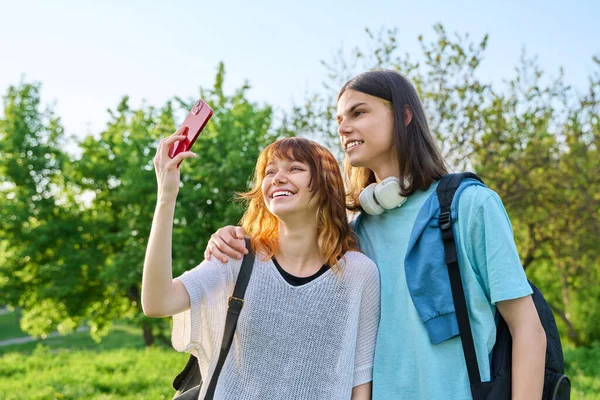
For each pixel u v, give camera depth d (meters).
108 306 23.05
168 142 2.22
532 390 2.03
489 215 2.14
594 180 15.58
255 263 2.41
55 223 20.98
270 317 2.31
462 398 2.06
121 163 21.45
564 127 15.74
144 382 8.55
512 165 15.49
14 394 7.72
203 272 2.31
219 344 2.30
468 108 14.03
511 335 2.13
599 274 18.36
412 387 2.16
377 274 2.37
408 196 2.33
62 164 22.00
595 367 12.17
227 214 15.85
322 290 2.36
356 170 2.66
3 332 42.22
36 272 21.97
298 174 2.39
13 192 22.02
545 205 15.93
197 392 2.32
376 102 2.38
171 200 2.19
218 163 17.06
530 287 2.10
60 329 23.95
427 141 2.39
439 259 2.16
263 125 18.19
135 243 18.66
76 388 8.07
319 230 2.45
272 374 2.28
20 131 21.92
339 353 2.32
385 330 2.28
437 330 2.11
